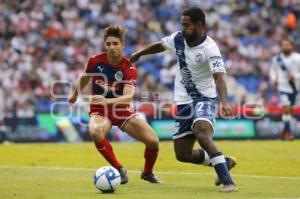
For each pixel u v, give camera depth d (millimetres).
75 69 77688
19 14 83438
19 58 76875
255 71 82688
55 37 81500
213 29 87812
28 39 80688
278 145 51406
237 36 88250
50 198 24266
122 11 86812
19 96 69188
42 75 75000
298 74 56250
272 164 38156
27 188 27219
